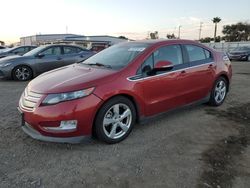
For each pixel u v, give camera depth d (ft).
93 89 12.96
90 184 10.55
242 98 23.13
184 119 17.52
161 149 13.39
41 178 10.92
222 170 11.57
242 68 51.65
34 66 34.14
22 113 13.46
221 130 15.85
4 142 14.01
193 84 17.70
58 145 13.71
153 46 15.94
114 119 13.80
